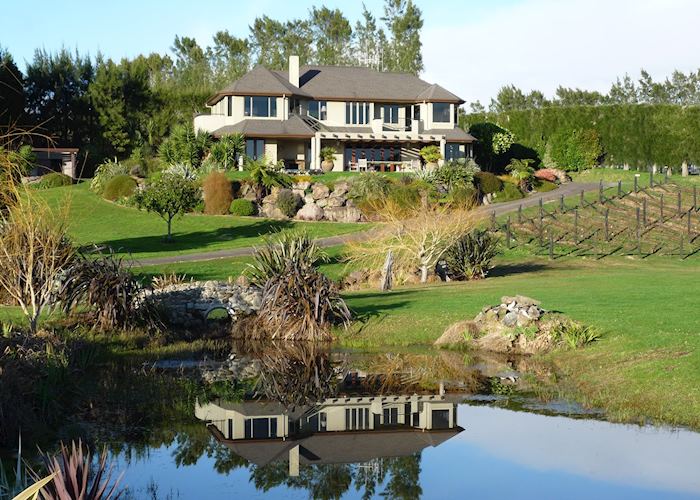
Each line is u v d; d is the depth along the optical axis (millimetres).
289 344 23641
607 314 22812
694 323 20469
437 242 36500
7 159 15992
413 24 124938
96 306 22688
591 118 80062
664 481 11219
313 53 132625
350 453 12914
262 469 12031
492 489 11055
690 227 53469
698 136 76625
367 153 72812
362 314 26125
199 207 58031
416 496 10758
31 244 18750
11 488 9555
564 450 12727
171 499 10625
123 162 75250
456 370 19516
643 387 15969
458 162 63000
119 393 16875
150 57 123125
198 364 20531
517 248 47188
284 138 69312
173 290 25500
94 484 7543
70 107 84250
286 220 55625
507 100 111562
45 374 15820
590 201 59688
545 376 18516
